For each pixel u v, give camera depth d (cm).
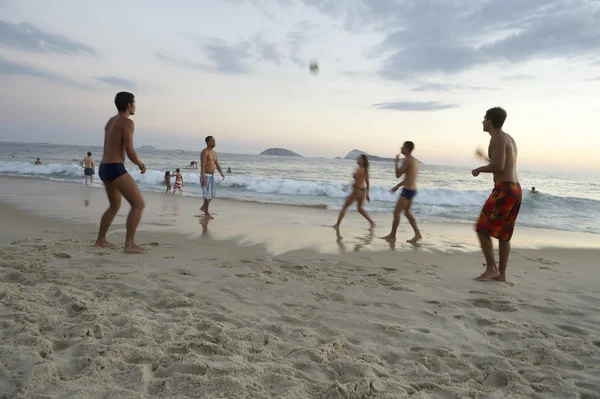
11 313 276
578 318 355
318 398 198
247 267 481
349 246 661
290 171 4238
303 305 354
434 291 420
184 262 491
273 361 236
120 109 528
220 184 1978
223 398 188
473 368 251
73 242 568
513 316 356
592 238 867
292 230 798
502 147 455
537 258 629
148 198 1340
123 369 212
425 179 3500
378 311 350
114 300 327
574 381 236
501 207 461
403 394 207
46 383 191
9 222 742
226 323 299
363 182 882
